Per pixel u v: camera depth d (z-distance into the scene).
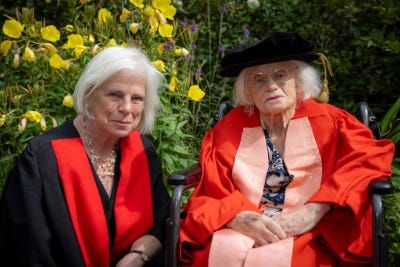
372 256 1.90
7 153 2.96
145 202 2.32
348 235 2.10
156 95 2.34
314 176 2.33
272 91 2.31
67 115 2.88
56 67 2.75
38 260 2.04
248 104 2.50
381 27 4.26
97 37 2.96
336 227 2.12
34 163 2.12
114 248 2.27
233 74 2.52
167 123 2.89
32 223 2.05
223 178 2.38
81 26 3.24
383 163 2.14
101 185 2.22
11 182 2.13
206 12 4.66
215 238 2.07
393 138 3.26
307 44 2.31
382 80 4.02
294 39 2.27
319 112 2.42
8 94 2.77
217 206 2.16
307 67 2.43
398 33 4.09
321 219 2.12
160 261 2.30
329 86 4.12
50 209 2.09
